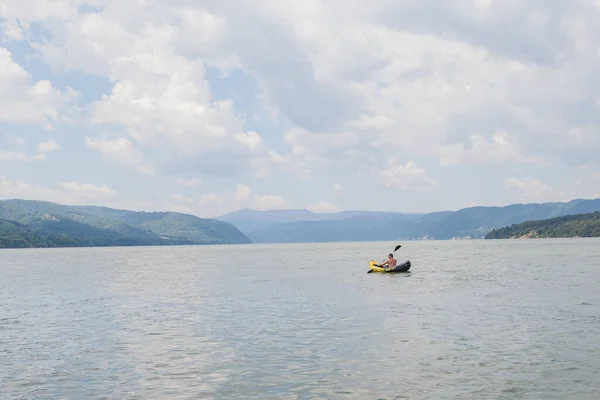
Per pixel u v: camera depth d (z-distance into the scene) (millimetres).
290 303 33312
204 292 41344
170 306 33250
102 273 67875
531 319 25344
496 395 14656
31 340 22969
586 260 75688
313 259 105250
